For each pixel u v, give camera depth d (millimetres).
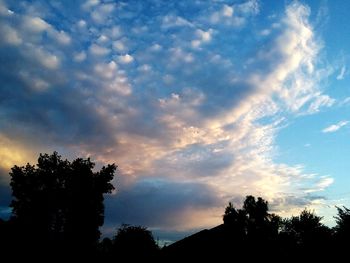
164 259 32438
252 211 35656
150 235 36250
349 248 27484
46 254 36781
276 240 32969
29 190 40188
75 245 39250
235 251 32250
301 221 32188
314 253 29453
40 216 39531
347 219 28375
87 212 41375
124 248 35062
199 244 32531
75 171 41906
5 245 34562
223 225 34219
